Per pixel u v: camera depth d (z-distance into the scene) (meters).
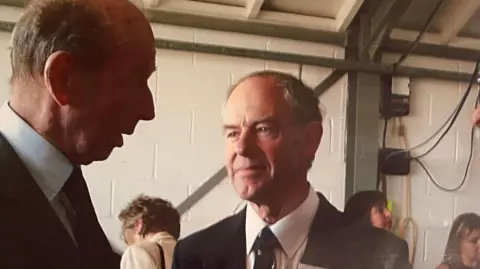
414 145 1.48
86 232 0.82
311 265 1.14
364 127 1.48
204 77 1.54
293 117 1.13
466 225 1.37
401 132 1.49
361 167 1.43
